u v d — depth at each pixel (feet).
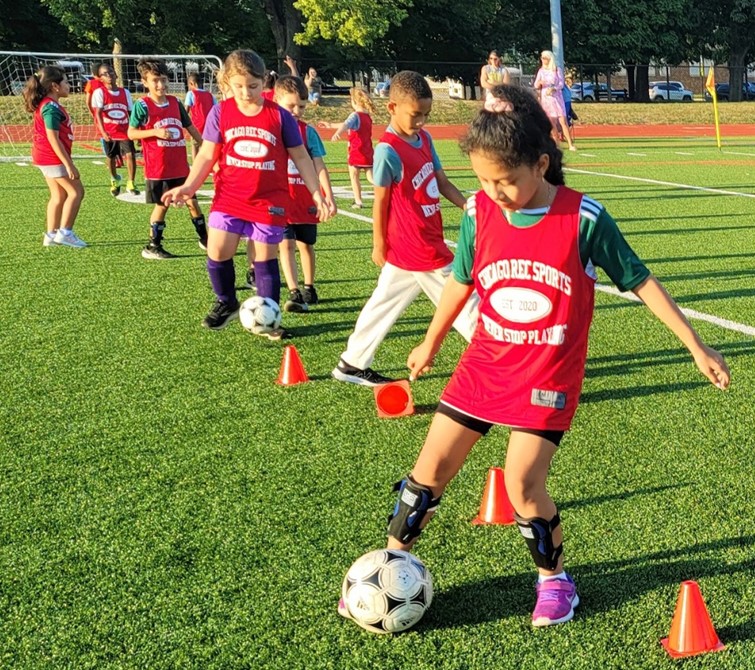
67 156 28.84
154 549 10.30
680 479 11.98
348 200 42.45
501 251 8.02
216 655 8.36
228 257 18.47
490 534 10.57
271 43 126.41
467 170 53.83
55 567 9.93
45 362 17.44
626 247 7.93
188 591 9.44
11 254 28.55
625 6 139.03
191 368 17.08
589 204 7.86
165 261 27.58
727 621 8.72
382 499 11.54
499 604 9.11
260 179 17.89
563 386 8.03
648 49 143.02
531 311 7.97
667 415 14.42
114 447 13.29
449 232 32.76
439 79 132.98
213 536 10.61
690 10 143.95
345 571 9.80
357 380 16.16
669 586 9.36
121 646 8.51
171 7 113.50
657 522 10.77
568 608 8.75
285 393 15.67
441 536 10.52
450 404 8.37
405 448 13.20
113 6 106.32
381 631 8.56
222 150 17.90
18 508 11.34
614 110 107.86
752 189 45.03
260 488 11.89
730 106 112.37
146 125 27.22
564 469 12.33
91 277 25.18
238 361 17.53
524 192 7.64
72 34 125.39
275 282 18.83
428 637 8.57
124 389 15.88
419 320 20.75
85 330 19.74
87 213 37.96
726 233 31.94
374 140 78.95
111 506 11.39
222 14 120.47
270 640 8.57
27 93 28.45
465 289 8.68
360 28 102.32
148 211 38.75
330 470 12.43
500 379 8.13
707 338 18.78
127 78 101.40
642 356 17.58
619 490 11.66
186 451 13.14
